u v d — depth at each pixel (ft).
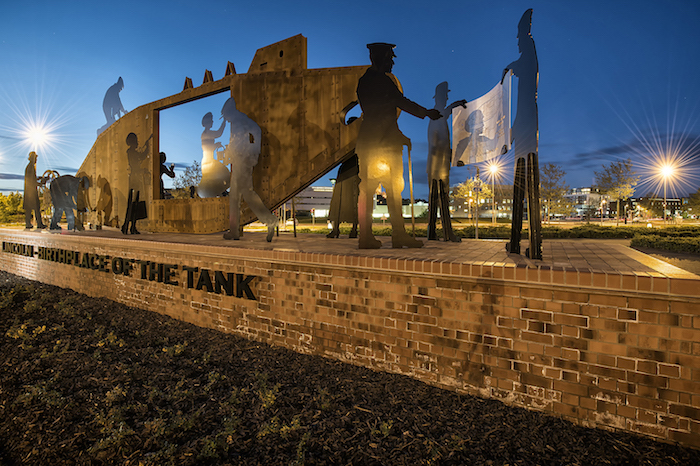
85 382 15.25
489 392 13.08
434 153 29.45
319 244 24.53
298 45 29.35
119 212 43.37
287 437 11.27
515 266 12.42
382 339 15.40
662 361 10.56
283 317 18.52
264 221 27.12
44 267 37.78
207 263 21.95
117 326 22.89
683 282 10.08
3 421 12.59
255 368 16.40
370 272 15.65
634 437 10.87
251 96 31.12
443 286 13.92
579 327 11.59
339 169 33.06
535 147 15.89
